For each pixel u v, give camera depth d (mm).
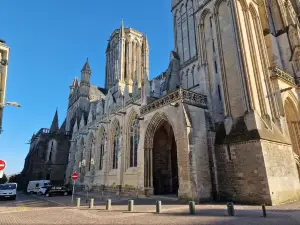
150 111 27062
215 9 26609
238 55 22531
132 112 33250
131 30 67375
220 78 24375
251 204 18125
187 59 34500
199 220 11711
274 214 13219
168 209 15914
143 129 28016
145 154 26938
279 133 21578
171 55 36062
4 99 20891
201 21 28875
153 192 26203
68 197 32062
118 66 60062
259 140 18641
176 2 39719
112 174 35719
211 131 23125
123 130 34500
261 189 17828
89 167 47188
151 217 13133
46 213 16281
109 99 43656
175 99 23250
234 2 24109
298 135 25203
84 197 30500
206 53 27406
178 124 22281
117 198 26594
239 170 19766
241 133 20469
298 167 23000
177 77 34281
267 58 25219
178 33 37812
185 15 36938
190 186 19703
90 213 15484
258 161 18406
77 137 56781
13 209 19328
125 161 32500
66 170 58719
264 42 25953
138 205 19109
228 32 24609
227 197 20312
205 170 21203
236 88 22562
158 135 29844
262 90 22484
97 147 43812
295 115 26094
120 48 62031
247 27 24516
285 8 34500
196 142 21562
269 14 33406
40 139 61938
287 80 25609
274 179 18234
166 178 28906
